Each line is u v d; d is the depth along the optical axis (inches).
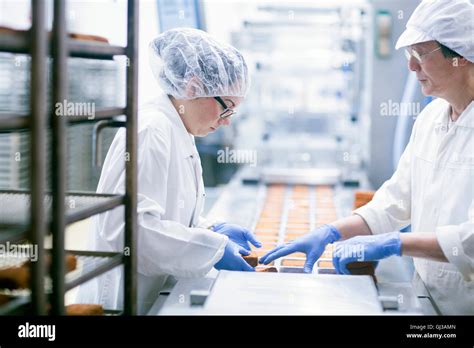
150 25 144.7
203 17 148.3
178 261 62.7
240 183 158.1
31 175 36.4
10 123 34.5
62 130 39.2
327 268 69.3
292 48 191.2
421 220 70.3
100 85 122.0
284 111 201.3
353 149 193.0
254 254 68.7
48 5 50.5
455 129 68.1
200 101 70.9
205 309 50.4
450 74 64.6
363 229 73.5
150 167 64.5
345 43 179.3
